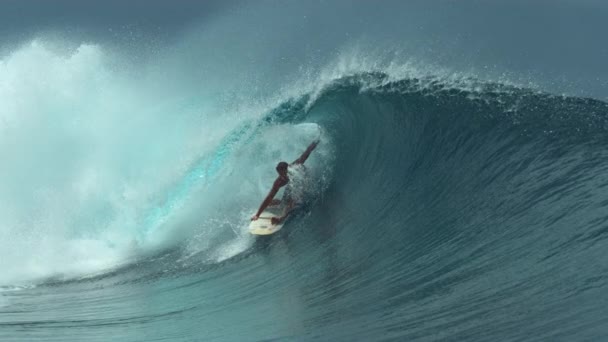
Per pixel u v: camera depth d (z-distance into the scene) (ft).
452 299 98.27
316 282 118.11
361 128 173.37
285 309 108.47
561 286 93.20
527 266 102.78
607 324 79.87
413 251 121.29
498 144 152.66
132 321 111.86
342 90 197.57
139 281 134.92
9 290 135.85
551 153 142.41
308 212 147.13
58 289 134.92
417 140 164.35
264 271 128.98
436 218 130.72
